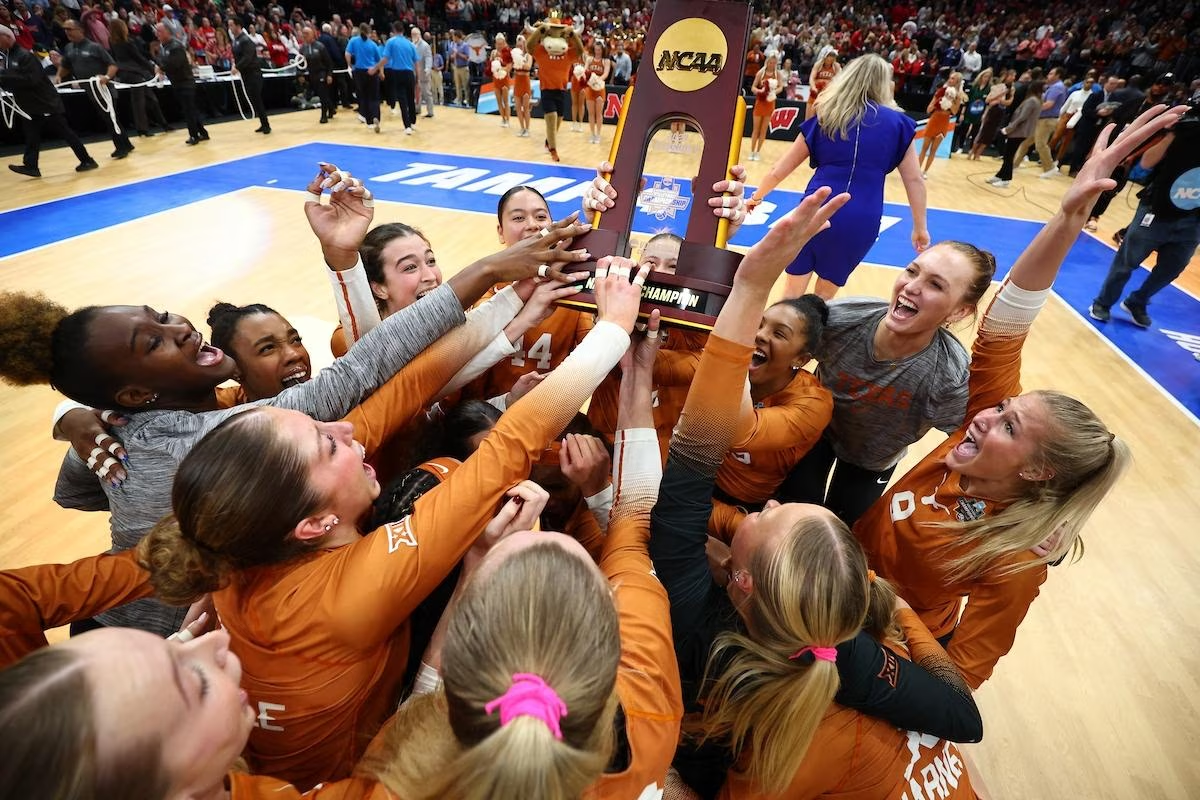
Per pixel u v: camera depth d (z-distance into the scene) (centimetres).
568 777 55
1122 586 236
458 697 60
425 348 110
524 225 199
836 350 181
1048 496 120
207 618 109
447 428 122
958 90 839
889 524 147
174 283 434
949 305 153
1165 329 449
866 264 548
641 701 75
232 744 63
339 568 81
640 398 112
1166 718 189
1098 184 119
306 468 81
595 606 63
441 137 959
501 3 1591
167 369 115
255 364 149
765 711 90
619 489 105
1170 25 1309
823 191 77
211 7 1095
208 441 79
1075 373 386
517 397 133
